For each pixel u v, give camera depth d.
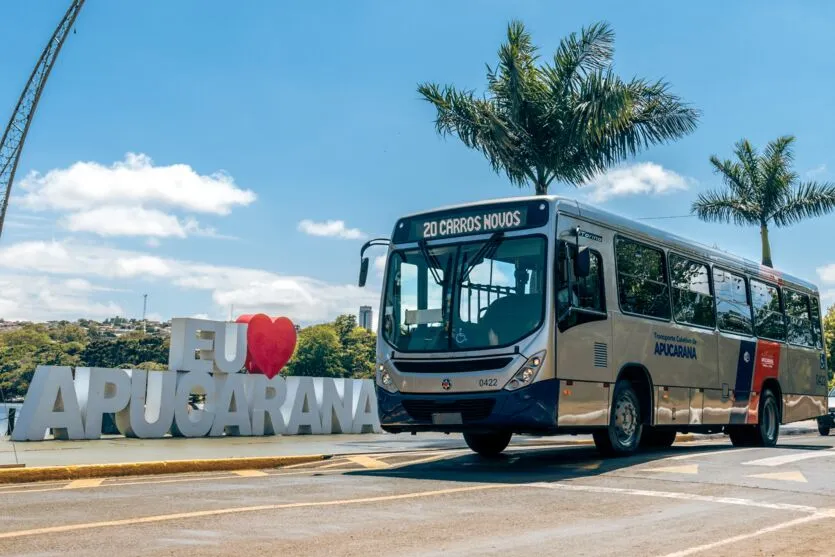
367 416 22.59
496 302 12.17
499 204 12.62
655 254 14.77
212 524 7.20
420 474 11.67
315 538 6.57
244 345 20.52
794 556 6.11
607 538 6.73
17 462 12.50
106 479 11.77
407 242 13.23
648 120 25.17
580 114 24.16
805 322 20.83
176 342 19.69
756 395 17.88
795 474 11.07
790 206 35.53
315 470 12.92
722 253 17.20
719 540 6.70
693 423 15.40
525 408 11.59
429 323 12.53
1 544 6.28
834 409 28.55
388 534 6.79
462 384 11.96
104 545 6.23
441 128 25.41
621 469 11.88
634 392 13.84
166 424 19.11
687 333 15.34
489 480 10.76
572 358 12.17
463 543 6.44
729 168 36.31
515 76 24.62
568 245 12.42
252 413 20.53
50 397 17.84
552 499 8.91
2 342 175.62
